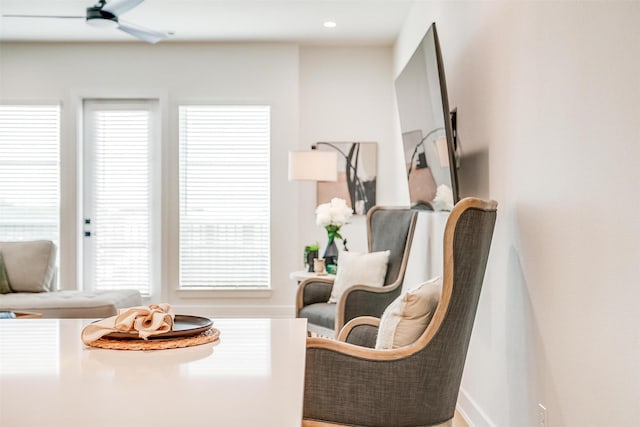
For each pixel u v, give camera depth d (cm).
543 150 227
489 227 218
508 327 274
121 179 677
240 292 671
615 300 170
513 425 267
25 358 128
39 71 662
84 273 677
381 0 539
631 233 161
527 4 244
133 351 135
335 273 501
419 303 219
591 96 185
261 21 594
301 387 103
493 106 296
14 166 670
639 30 155
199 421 84
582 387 193
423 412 212
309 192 689
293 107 670
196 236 673
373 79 690
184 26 608
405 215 437
